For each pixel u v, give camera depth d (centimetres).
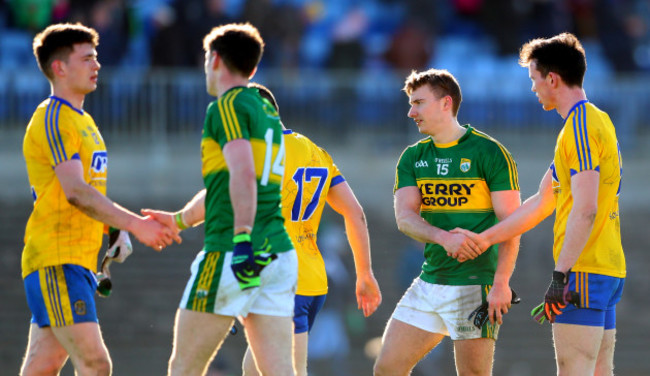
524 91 6412
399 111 6275
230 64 1692
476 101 6394
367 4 7119
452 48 6819
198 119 6041
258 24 6372
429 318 2089
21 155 5834
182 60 6106
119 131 5953
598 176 1830
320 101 6231
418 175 2100
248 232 1591
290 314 1706
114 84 5944
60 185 1862
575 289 1867
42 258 1861
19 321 4744
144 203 5669
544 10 6844
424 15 6762
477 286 2055
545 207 2011
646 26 7362
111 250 2002
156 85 5991
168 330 4806
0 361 4541
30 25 6238
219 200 1650
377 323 4928
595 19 6838
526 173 6362
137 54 6506
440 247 2075
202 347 1666
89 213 1827
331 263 4741
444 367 4662
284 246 1692
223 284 1636
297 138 2025
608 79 6400
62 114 1869
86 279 1884
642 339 5125
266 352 1688
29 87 5859
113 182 5894
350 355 4722
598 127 1852
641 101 6406
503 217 2038
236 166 1603
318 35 6950
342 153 6219
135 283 5025
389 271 5253
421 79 2066
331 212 5359
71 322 1845
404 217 2083
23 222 5381
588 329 1862
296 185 2003
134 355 4631
